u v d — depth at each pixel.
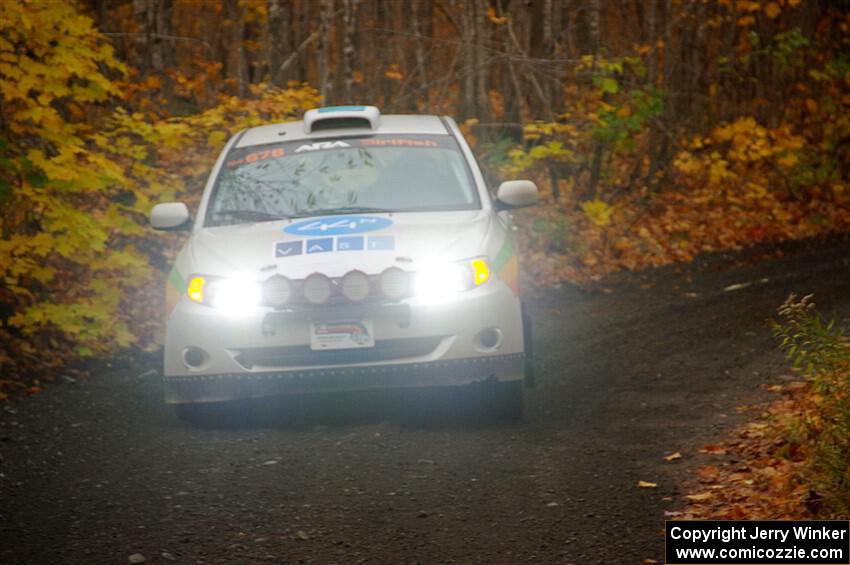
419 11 47.47
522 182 18.59
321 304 16.27
